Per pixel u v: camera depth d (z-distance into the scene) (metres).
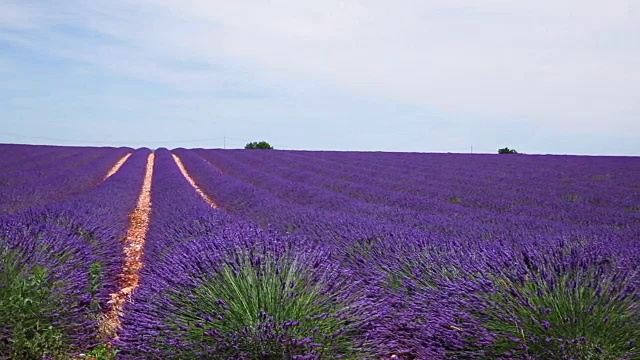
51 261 4.52
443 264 4.53
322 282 3.77
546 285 3.40
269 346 3.22
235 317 3.41
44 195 12.28
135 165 27.22
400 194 12.98
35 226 5.65
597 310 3.15
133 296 4.34
